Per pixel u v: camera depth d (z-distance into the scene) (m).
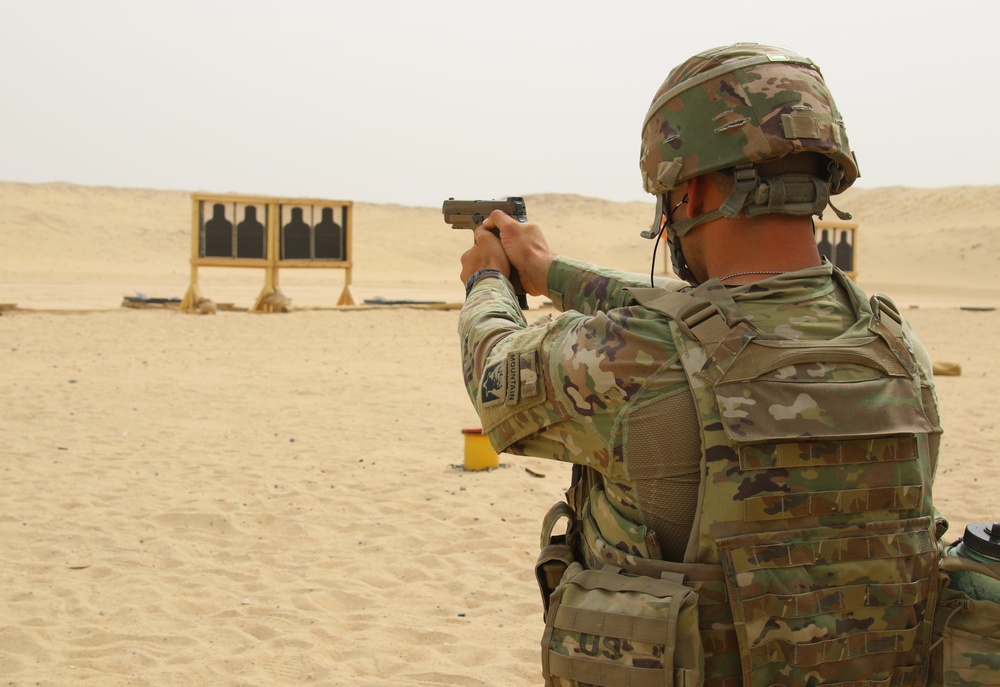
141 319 17.55
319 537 5.61
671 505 1.41
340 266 21.52
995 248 64.50
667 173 1.50
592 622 1.40
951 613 1.47
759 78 1.45
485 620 4.36
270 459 7.57
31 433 8.27
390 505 6.27
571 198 116.12
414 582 4.89
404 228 79.38
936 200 83.69
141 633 4.15
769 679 1.37
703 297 1.44
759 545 1.36
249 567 5.08
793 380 1.39
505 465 7.53
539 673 3.76
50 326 16.11
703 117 1.47
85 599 4.56
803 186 1.47
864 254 68.69
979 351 17.02
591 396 1.44
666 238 1.64
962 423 9.38
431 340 16.59
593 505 1.56
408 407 10.16
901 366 1.47
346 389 11.24
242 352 14.42
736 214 1.45
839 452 1.38
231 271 52.28
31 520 5.80
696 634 1.35
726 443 1.36
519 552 5.35
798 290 1.47
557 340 1.50
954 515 6.00
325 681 3.68
